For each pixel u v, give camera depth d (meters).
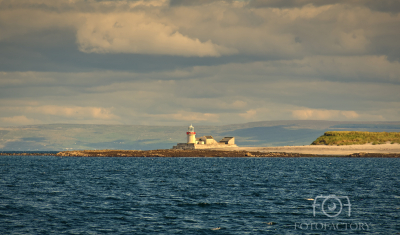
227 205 59.97
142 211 55.44
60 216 52.12
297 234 44.72
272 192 73.81
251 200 64.38
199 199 65.19
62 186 81.81
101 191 74.06
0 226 46.97
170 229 46.25
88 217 51.75
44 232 44.81
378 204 61.38
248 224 48.62
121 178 99.44
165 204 60.53
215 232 45.19
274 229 46.59
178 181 92.50
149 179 96.94
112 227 47.03
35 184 85.31
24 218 50.91
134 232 45.06
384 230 46.28
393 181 93.31
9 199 64.00
